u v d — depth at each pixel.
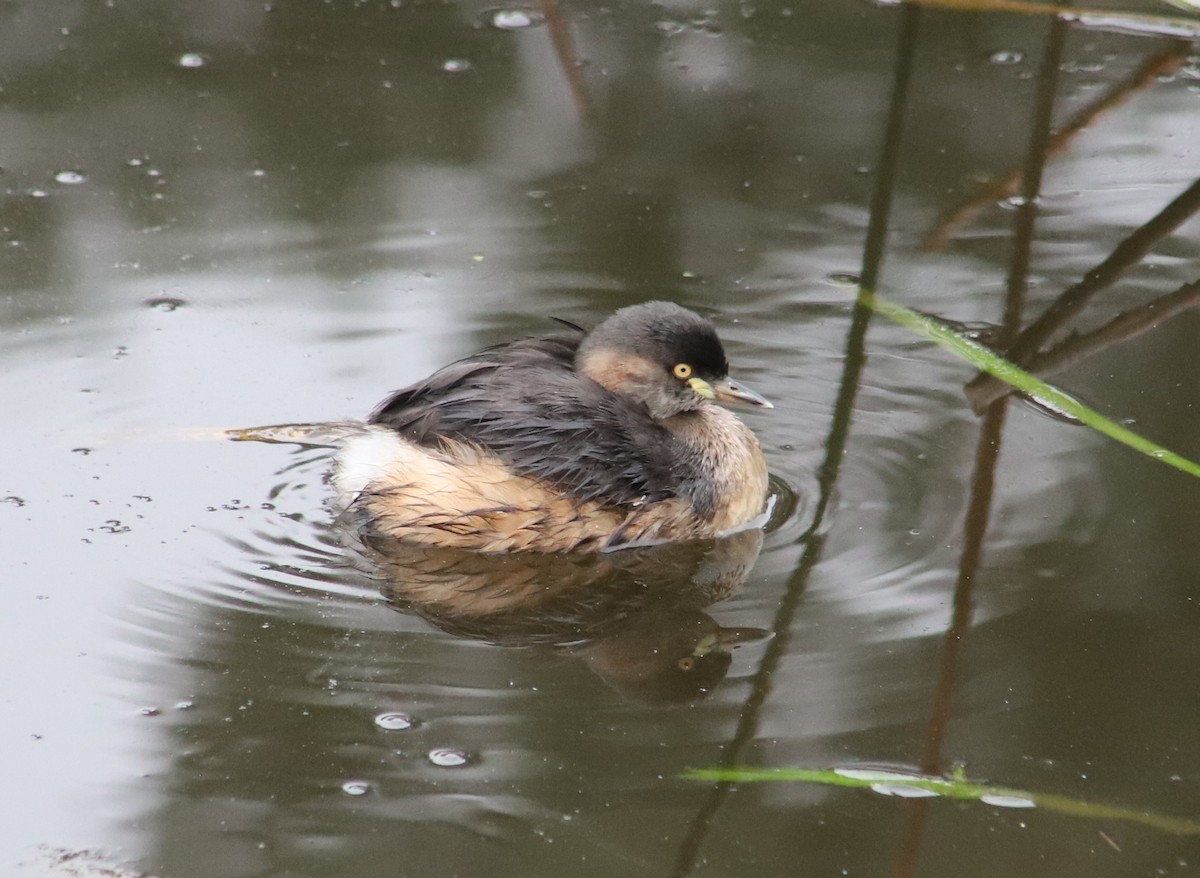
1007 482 11.03
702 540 10.91
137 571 10.02
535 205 14.80
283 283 13.61
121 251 13.96
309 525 10.75
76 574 9.92
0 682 8.76
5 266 13.62
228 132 15.82
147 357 12.49
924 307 13.19
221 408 11.87
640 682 8.96
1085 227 14.41
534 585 10.27
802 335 13.02
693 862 7.42
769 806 7.85
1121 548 10.17
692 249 14.19
